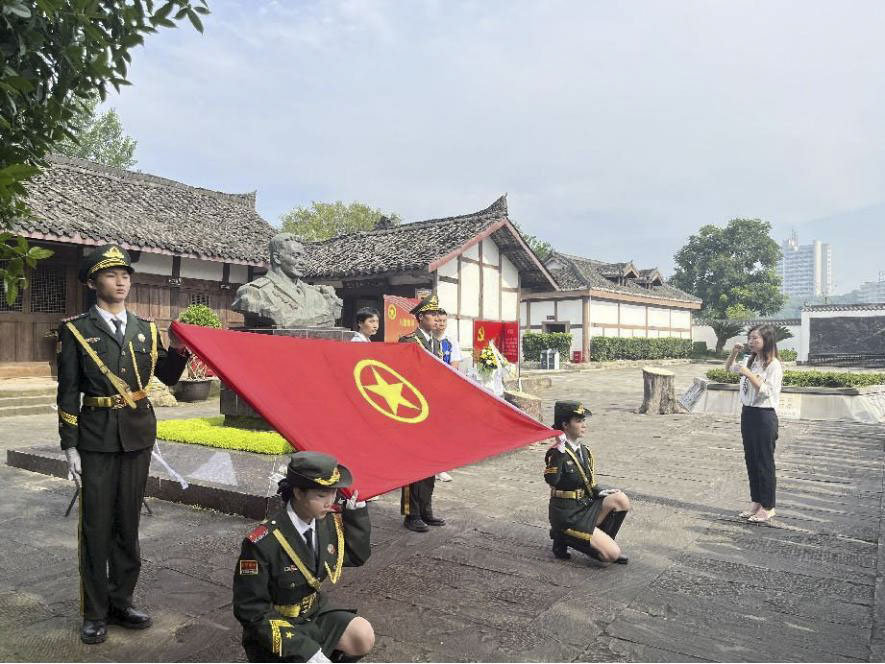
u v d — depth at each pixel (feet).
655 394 40.57
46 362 45.55
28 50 8.96
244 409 27.02
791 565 14.23
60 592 12.37
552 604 12.04
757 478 17.58
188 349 10.96
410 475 10.04
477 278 61.82
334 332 28.55
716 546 15.51
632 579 13.33
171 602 12.00
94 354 10.53
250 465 20.44
